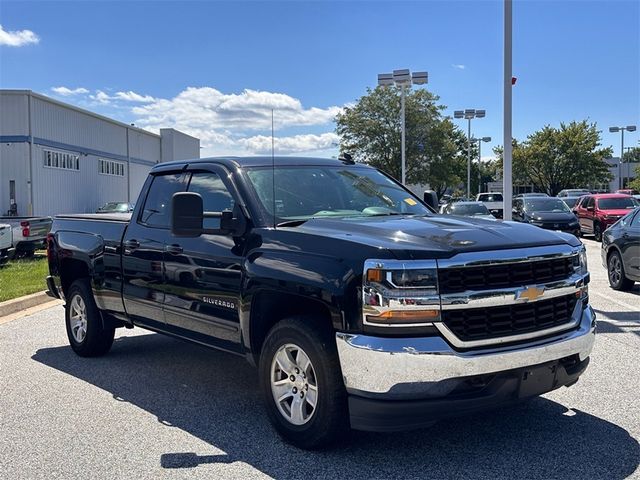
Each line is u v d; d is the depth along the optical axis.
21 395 5.44
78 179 36.25
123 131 43.34
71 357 6.82
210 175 5.20
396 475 3.76
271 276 4.18
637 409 4.83
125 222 6.10
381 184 5.67
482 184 79.56
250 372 6.16
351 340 3.69
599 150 58.53
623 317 8.34
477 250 3.77
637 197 30.16
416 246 3.73
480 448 4.13
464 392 3.67
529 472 3.78
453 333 3.64
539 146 58.97
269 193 4.82
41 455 4.14
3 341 7.64
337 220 4.52
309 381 4.08
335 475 3.78
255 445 4.27
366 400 3.67
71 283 7.07
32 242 16.23
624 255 10.42
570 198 31.59
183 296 5.15
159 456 4.11
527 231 4.24
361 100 46.69
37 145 31.25
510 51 12.98
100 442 4.36
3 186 30.33
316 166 5.45
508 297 3.78
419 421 3.64
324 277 3.85
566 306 4.16
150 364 6.48
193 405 5.15
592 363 6.11
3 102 30.09
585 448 4.11
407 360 3.56
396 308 3.59
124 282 5.96
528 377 3.84
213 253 4.80
